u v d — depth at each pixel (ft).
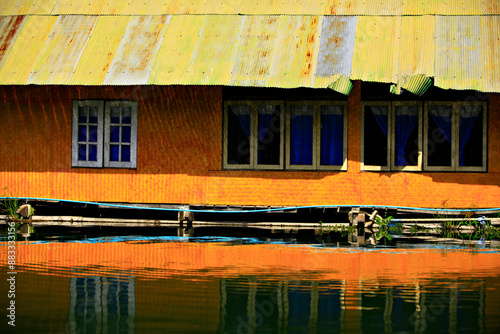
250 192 44.88
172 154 45.65
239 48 43.70
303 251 35.12
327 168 44.37
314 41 43.52
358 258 33.12
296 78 41.01
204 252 34.76
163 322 22.04
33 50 45.39
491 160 43.45
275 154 44.91
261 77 41.39
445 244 37.99
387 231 43.80
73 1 49.14
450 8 44.50
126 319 22.25
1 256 33.12
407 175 43.68
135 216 49.01
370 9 45.50
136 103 45.91
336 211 44.62
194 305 23.99
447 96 43.73
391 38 43.04
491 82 39.81
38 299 24.70
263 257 33.24
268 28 45.03
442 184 43.55
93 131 46.29
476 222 43.27
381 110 44.27
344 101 44.27
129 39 45.44
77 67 43.73
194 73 42.19
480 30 42.78
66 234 41.37
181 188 45.50
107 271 29.55
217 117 45.27
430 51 41.78
